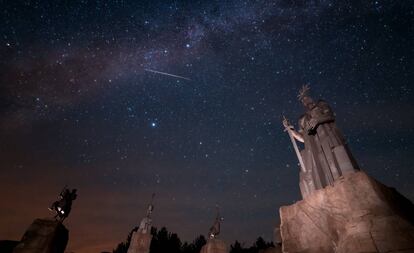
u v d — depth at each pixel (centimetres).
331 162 717
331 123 780
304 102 891
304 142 871
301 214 725
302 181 827
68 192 1499
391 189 749
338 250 569
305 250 664
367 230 532
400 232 499
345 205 615
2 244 2173
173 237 5166
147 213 3055
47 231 1298
